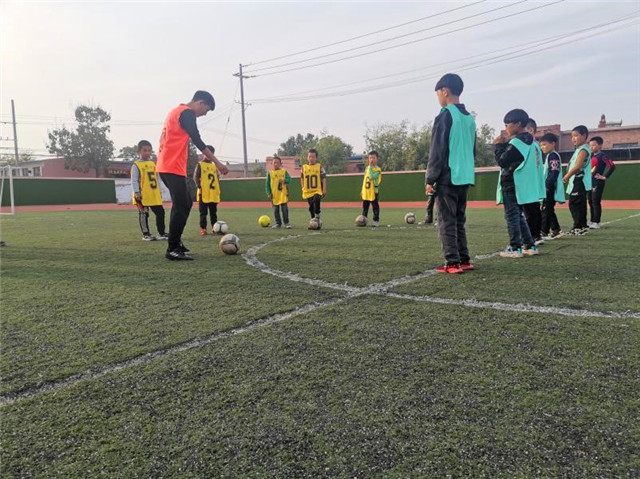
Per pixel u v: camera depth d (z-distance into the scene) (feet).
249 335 8.40
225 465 4.58
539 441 4.87
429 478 4.30
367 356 7.29
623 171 56.03
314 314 9.68
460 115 13.98
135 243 24.08
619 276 13.16
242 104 126.82
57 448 4.95
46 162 142.92
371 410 5.59
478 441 4.89
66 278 14.16
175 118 17.19
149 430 5.26
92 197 94.58
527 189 16.76
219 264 16.58
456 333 8.30
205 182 28.96
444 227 14.07
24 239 26.37
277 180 33.04
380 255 18.21
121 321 9.45
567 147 118.93
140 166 25.11
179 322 9.30
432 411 5.54
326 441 4.95
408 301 10.67
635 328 8.42
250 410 5.66
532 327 8.57
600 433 5.00
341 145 174.81
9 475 4.49
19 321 9.56
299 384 6.34
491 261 16.30
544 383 6.23
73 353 7.68
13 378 6.73
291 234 27.94
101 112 145.07
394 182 73.56
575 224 24.49
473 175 14.24
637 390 5.98
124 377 6.69
